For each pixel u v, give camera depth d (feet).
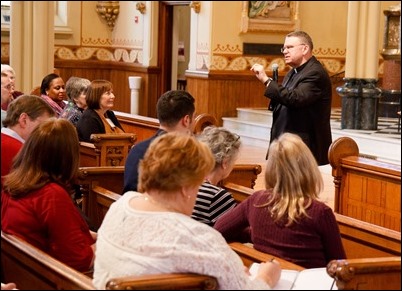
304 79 19.17
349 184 19.12
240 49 47.14
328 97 19.57
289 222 11.25
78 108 23.40
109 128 22.44
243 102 47.39
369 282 9.55
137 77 51.62
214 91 46.68
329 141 19.84
